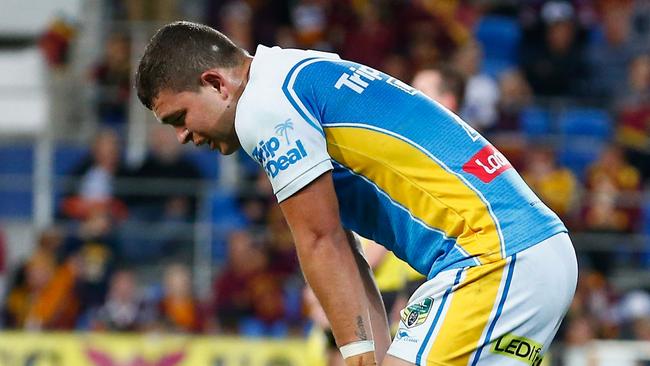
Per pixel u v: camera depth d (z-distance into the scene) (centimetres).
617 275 3447
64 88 4059
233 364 2788
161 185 3381
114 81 3953
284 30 4194
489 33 4619
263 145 1191
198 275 3275
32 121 4088
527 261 1168
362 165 1209
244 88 1230
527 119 4053
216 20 4231
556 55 4212
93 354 2792
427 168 1196
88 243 3234
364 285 1287
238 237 3184
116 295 3080
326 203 1186
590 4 4631
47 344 2795
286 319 3147
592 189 3612
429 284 1191
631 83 4269
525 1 4666
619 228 3466
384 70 4047
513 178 1215
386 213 1220
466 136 1221
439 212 1191
